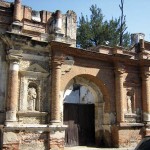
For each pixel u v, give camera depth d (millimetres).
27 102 17828
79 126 22750
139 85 23578
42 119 18062
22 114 17281
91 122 23484
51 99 18281
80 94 30359
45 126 17453
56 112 18016
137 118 22938
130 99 23078
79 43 35125
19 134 16578
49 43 18391
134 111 22859
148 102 23094
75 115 22797
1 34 17281
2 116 16781
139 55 23828
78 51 20000
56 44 18312
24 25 18375
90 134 23156
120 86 21719
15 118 16609
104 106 22141
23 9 18547
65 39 19969
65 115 22203
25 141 16750
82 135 22734
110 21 35875
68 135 21953
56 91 18266
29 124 17109
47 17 19375
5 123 16266
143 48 23812
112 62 22109
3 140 15945
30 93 18047
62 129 17953
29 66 18094
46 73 18594
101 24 35469
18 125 16547
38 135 17281
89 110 23641
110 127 21484
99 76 21375
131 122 22500
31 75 18125
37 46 18359
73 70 20031
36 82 18328
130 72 23219
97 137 22609
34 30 18688
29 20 18609
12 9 18125
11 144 16141
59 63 18641
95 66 21250
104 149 19984
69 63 19828
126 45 35344
